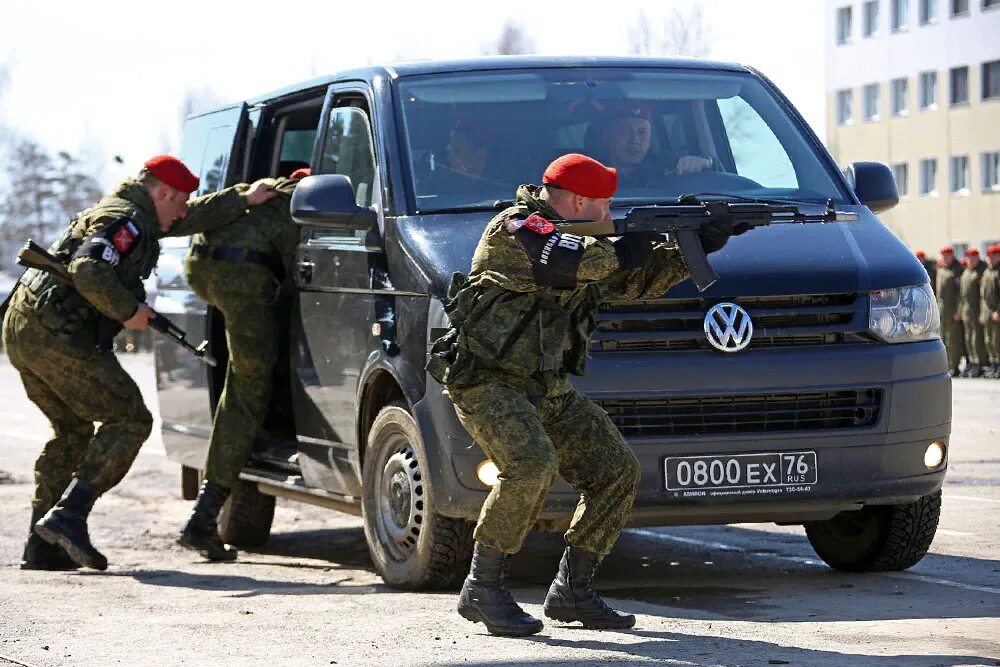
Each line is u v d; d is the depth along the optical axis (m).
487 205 17.53
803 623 14.41
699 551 20.62
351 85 19.61
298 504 27.56
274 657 13.05
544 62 19.50
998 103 128.62
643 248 13.28
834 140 147.88
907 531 17.55
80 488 19.48
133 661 13.05
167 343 23.80
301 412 19.86
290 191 20.48
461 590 15.20
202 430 22.53
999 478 27.52
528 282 13.49
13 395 63.62
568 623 14.37
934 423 16.69
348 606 15.80
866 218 17.88
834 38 147.25
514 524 13.70
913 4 137.12
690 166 18.61
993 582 17.08
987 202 130.25
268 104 22.23
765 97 19.80
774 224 17.27
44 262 19.48
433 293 16.33
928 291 16.91
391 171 17.86
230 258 20.27
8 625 14.95
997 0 128.38
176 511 26.59
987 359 68.31
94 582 18.50
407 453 16.94
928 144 136.38
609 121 18.69
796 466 16.11
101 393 19.69
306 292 19.58
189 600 16.64
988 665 12.20
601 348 15.74
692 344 15.95
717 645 13.19
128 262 19.55
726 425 15.99
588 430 13.98
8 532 23.47
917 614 14.88
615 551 20.89
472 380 13.66
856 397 16.34
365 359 17.64
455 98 18.70
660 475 15.80
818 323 16.38
